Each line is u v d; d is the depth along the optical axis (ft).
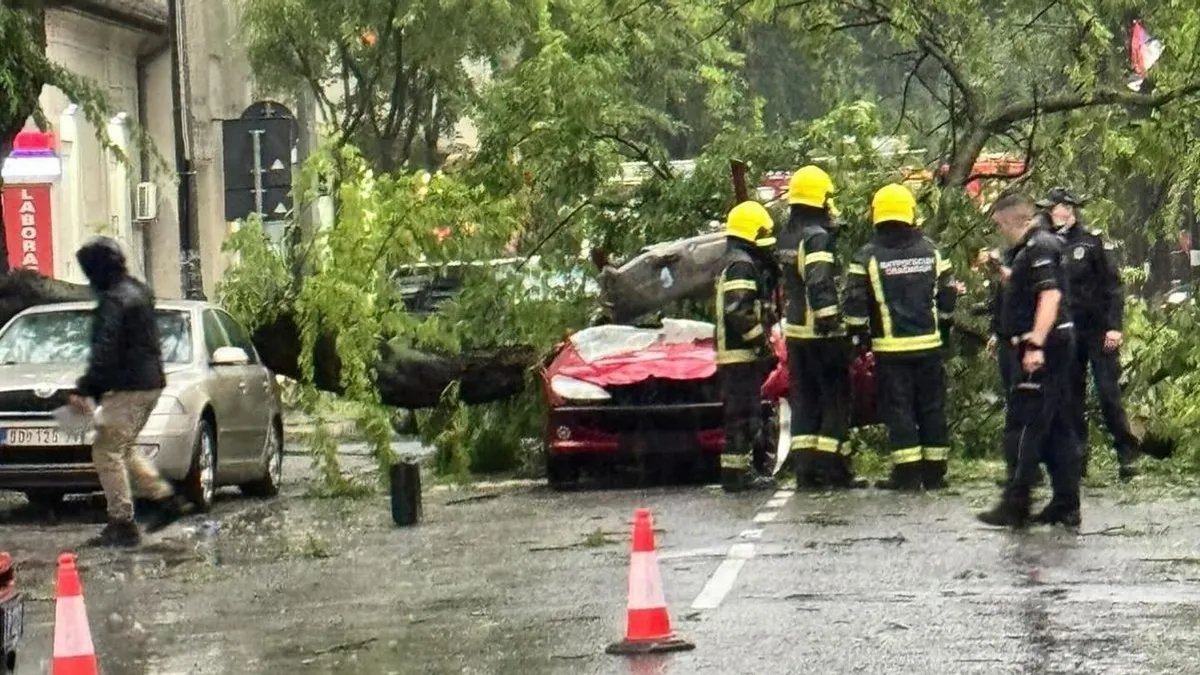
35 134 102.22
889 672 29.68
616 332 64.75
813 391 55.36
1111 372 56.65
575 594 38.99
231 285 67.77
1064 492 45.47
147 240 135.54
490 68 127.85
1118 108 68.49
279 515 58.90
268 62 125.49
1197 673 28.99
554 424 60.39
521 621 36.11
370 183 64.39
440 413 66.39
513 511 55.31
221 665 33.53
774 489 56.70
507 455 67.87
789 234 55.06
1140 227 73.67
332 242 62.95
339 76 130.11
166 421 57.72
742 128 70.95
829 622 33.99
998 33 70.59
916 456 53.98
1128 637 31.86
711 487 59.31
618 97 71.67
